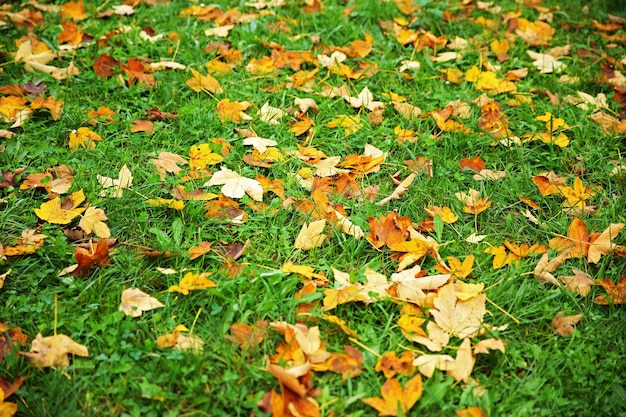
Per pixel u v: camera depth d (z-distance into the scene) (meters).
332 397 2.15
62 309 2.40
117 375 2.21
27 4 4.38
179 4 4.50
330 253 2.72
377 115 3.52
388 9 4.48
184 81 3.72
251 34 4.14
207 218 2.84
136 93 3.60
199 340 2.31
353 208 2.91
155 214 2.86
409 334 2.35
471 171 3.19
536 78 3.98
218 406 2.14
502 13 4.64
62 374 2.17
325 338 2.37
